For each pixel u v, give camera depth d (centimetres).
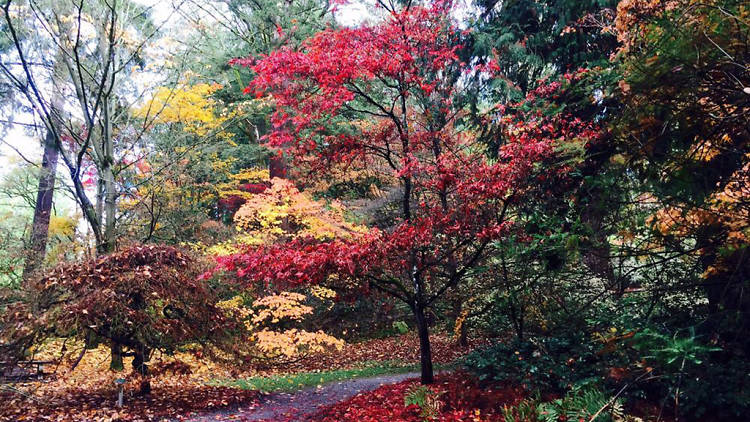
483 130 1085
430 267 790
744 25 383
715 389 482
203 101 1353
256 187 1614
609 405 425
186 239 1335
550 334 717
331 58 688
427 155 881
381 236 674
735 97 423
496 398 609
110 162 1111
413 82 754
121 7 1109
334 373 1210
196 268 877
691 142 482
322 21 1408
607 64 861
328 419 661
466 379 701
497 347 734
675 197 487
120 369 911
